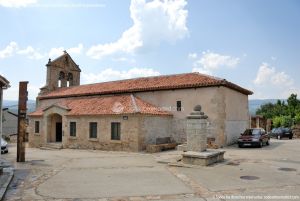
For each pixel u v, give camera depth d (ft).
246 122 89.76
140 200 27.84
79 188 32.76
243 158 53.93
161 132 75.77
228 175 39.27
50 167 48.01
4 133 141.38
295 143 86.74
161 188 32.40
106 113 75.15
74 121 83.51
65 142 85.15
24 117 55.57
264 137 76.74
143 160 55.31
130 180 36.86
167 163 50.06
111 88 92.12
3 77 37.06
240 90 82.84
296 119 136.15
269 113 196.24
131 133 70.59
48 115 92.32
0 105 40.47
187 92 76.07
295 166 45.73
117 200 27.91
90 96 94.84
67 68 117.29
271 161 50.52
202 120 49.90
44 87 111.45
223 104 71.36
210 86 72.43
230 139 75.87
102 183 35.24
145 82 88.22
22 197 29.17
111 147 74.28
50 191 31.50
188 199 27.94
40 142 94.53
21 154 54.70
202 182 35.24
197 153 47.44
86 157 61.41
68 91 104.99
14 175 40.86
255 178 37.24
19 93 55.93
